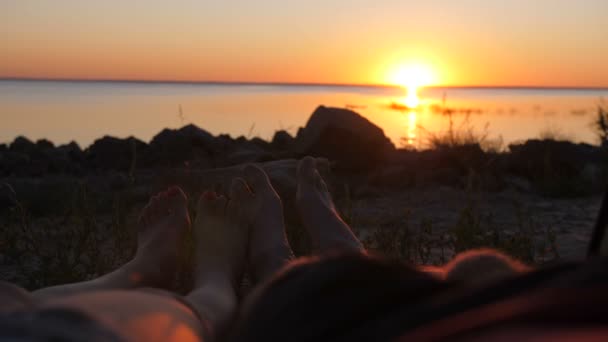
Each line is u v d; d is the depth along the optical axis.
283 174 3.40
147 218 2.40
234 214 2.44
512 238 2.90
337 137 7.46
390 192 6.26
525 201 5.93
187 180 3.57
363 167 7.48
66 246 3.06
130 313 0.92
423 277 0.82
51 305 0.76
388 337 0.68
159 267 2.07
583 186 6.59
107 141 8.93
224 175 3.61
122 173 7.45
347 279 0.81
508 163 7.44
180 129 8.67
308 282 0.82
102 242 3.22
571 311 0.59
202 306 1.50
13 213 3.38
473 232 3.00
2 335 0.68
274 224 2.44
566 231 4.35
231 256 2.25
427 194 6.10
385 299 0.78
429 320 0.67
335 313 0.77
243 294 2.23
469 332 0.61
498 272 1.09
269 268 2.22
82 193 3.44
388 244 2.93
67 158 8.51
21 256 3.21
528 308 0.60
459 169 7.29
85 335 0.71
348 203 3.19
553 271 0.71
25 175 7.91
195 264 2.17
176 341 0.98
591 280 0.62
